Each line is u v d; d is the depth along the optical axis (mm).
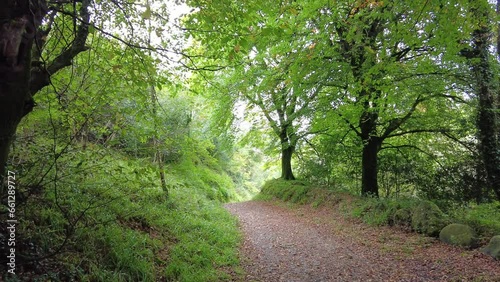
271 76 11109
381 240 8383
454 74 9320
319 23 8969
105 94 4879
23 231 4180
